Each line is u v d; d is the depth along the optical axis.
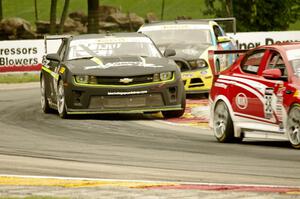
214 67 26.62
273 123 23.97
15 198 14.45
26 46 64.81
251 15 86.31
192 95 44.25
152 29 44.44
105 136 27.09
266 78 24.34
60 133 28.05
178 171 18.83
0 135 27.56
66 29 104.62
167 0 141.38
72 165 19.91
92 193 15.38
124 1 144.25
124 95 32.03
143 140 25.92
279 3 86.31
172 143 25.11
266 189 15.73
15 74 64.69
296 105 22.89
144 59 33.28
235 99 25.38
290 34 65.19
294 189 15.73
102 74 32.16
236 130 25.33
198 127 30.09
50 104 35.28
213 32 43.81
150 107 32.31
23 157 21.59
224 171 18.80
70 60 33.88
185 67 41.72
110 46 34.53
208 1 87.25
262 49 25.28
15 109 37.91
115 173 18.47
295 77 23.48
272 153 22.27
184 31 43.97
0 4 118.62
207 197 14.84
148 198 14.76
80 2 148.50
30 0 153.38
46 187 16.19
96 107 32.19
